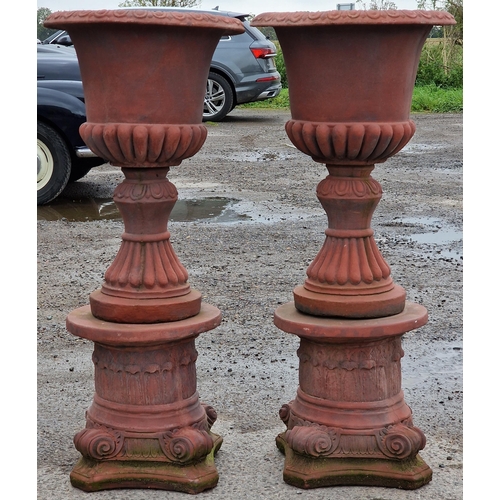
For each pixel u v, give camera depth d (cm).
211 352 450
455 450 337
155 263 305
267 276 589
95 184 955
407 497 298
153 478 303
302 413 316
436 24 286
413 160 1122
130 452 306
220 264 619
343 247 310
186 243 682
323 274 310
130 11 272
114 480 304
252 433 353
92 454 302
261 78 1531
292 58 296
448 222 761
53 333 480
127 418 306
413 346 461
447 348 458
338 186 306
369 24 275
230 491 303
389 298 307
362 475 305
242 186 940
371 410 307
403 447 301
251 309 520
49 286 567
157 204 302
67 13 279
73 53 928
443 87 2036
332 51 285
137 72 282
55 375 419
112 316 303
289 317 310
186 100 292
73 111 800
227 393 396
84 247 668
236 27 299
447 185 946
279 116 1678
